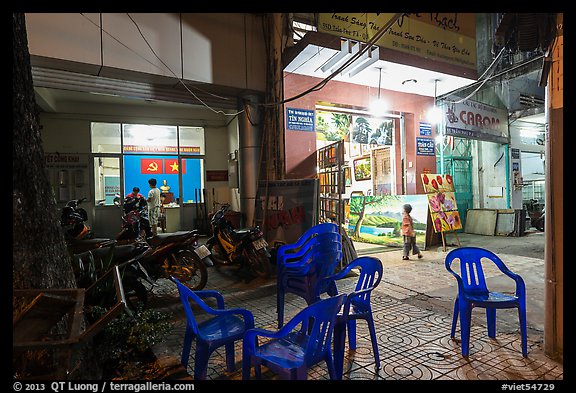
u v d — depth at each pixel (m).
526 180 11.39
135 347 2.74
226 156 10.14
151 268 4.46
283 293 3.50
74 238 4.64
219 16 6.37
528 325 3.36
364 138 8.04
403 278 5.14
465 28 6.96
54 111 8.31
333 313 2.07
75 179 8.60
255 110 6.95
